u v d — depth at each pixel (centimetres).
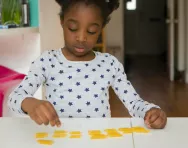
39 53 176
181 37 473
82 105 113
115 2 112
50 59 117
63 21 106
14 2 155
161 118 85
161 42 834
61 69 116
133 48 841
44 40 179
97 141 74
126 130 82
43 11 177
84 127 84
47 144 72
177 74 506
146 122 85
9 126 85
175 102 365
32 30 165
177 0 478
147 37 835
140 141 75
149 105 95
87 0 100
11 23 153
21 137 77
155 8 825
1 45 179
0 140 75
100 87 116
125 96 111
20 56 178
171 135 79
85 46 105
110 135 78
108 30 563
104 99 117
